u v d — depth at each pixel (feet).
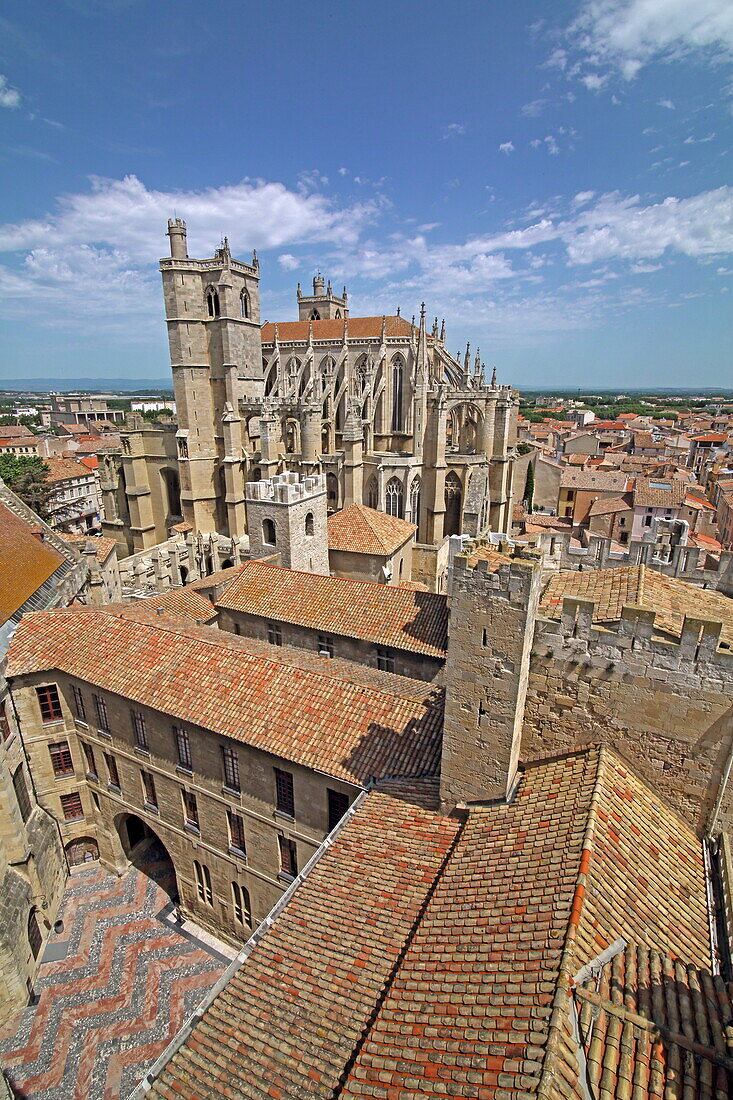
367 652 110.52
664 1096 32.86
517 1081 33.32
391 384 258.78
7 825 84.94
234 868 89.40
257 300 237.45
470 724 62.85
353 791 72.95
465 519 160.66
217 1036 47.44
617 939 43.42
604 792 56.75
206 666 90.38
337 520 163.02
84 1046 78.89
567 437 561.43
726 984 41.01
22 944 84.17
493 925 46.73
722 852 54.39
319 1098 40.81
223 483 246.06
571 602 60.29
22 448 493.77
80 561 147.13
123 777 98.37
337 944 53.16
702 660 55.67
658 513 295.07
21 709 96.63
